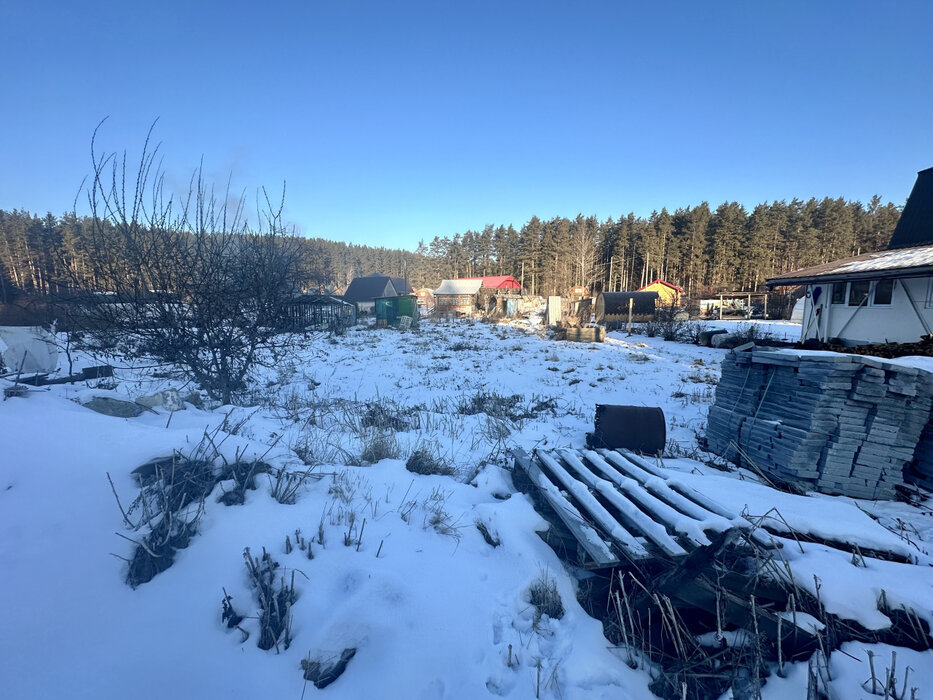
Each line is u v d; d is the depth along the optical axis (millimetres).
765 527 3377
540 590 2820
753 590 2762
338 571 2689
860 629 2623
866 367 4285
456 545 3145
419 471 4480
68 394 5551
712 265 58094
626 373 13141
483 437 6156
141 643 2145
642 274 63781
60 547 2496
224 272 5754
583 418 8094
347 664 2201
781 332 23031
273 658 2188
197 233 5512
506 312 39219
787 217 64625
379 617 2387
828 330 14578
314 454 4398
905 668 2445
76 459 3113
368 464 4504
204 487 3066
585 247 46781
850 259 14320
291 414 6746
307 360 14773
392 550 2939
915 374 4223
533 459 4586
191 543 2693
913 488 4441
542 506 3832
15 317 7945
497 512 3492
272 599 2410
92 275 5070
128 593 2365
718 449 5816
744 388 5566
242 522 2900
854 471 4367
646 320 31047
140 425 3871
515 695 2197
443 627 2434
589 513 3400
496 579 2881
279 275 6273
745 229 58188
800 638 2596
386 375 13016
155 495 2939
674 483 3945
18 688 1861
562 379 12352
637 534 3213
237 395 7230
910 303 11922
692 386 11312
